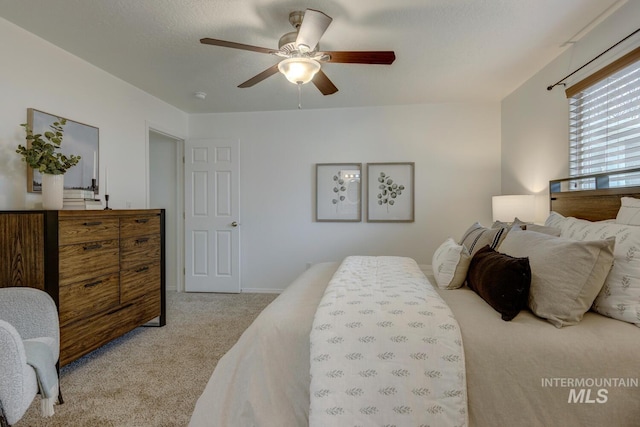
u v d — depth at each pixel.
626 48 1.92
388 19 2.06
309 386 1.29
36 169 2.15
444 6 1.93
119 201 3.02
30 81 2.22
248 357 1.37
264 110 4.10
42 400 1.38
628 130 1.94
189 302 3.76
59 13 1.99
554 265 1.37
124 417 1.70
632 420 1.14
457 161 3.83
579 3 1.92
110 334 2.36
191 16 2.02
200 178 4.19
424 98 3.65
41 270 1.90
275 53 1.91
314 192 4.06
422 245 3.90
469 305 1.54
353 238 4.02
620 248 1.38
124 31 2.20
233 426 1.30
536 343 1.21
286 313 1.48
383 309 1.38
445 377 1.19
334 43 2.35
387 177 3.93
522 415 1.18
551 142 2.71
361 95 3.54
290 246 4.12
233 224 4.14
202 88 3.29
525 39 2.33
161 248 2.99
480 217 3.79
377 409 1.18
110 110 2.91
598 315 1.37
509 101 3.51
